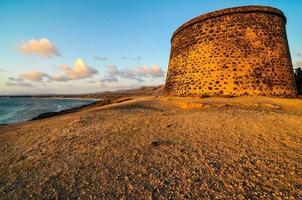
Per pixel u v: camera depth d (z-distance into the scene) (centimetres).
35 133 1027
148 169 530
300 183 431
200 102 1498
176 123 959
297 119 926
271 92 1778
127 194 426
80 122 1145
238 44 1838
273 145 648
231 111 1173
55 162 616
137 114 1259
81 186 468
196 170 511
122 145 717
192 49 2055
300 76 2519
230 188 427
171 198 404
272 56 1850
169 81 2398
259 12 1875
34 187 480
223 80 1814
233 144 670
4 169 605
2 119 2773
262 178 459
